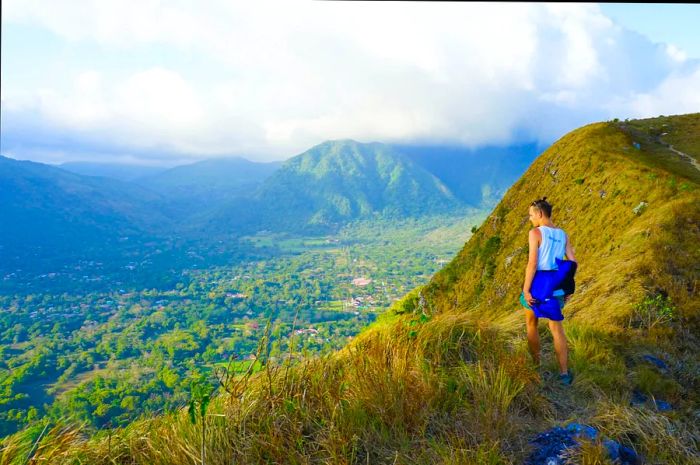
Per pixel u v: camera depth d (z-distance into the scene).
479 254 37.31
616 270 9.50
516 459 3.08
